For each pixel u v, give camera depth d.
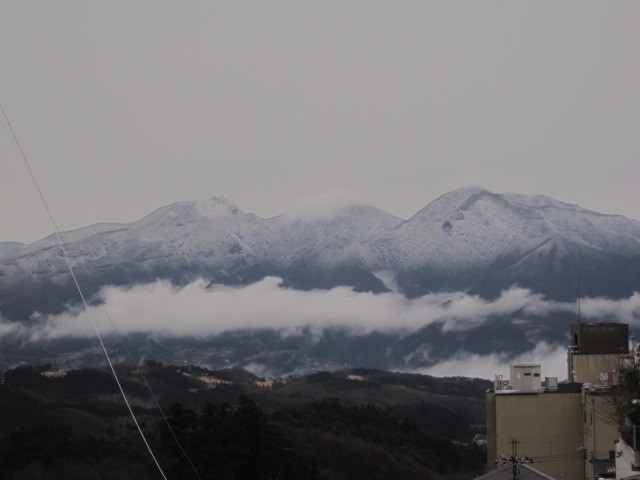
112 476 151.88
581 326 112.25
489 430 105.12
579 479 101.12
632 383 68.75
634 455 61.78
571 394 102.75
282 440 155.50
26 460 161.62
